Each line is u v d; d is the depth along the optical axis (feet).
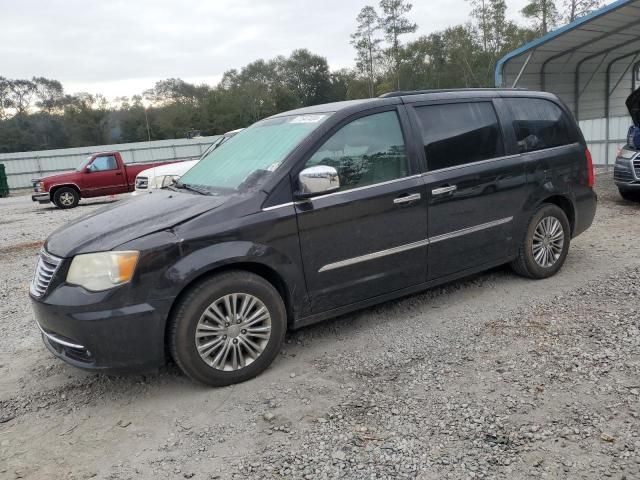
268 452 9.31
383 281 13.65
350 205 12.78
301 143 12.56
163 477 8.88
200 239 11.05
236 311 11.59
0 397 12.14
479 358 12.15
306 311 12.65
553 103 17.60
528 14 148.36
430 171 14.23
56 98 255.50
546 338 12.85
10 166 109.60
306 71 295.69
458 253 14.94
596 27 47.19
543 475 8.21
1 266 26.16
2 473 9.27
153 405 11.25
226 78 297.33
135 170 60.70
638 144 29.27
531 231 16.48
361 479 8.44
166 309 10.77
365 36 206.08
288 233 12.00
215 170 14.21
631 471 8.15
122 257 10.50
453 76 195.31
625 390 10.32
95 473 9.13
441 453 8.93
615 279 16.69
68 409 11.39
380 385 11.32
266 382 11.81
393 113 13.94
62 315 10.59
